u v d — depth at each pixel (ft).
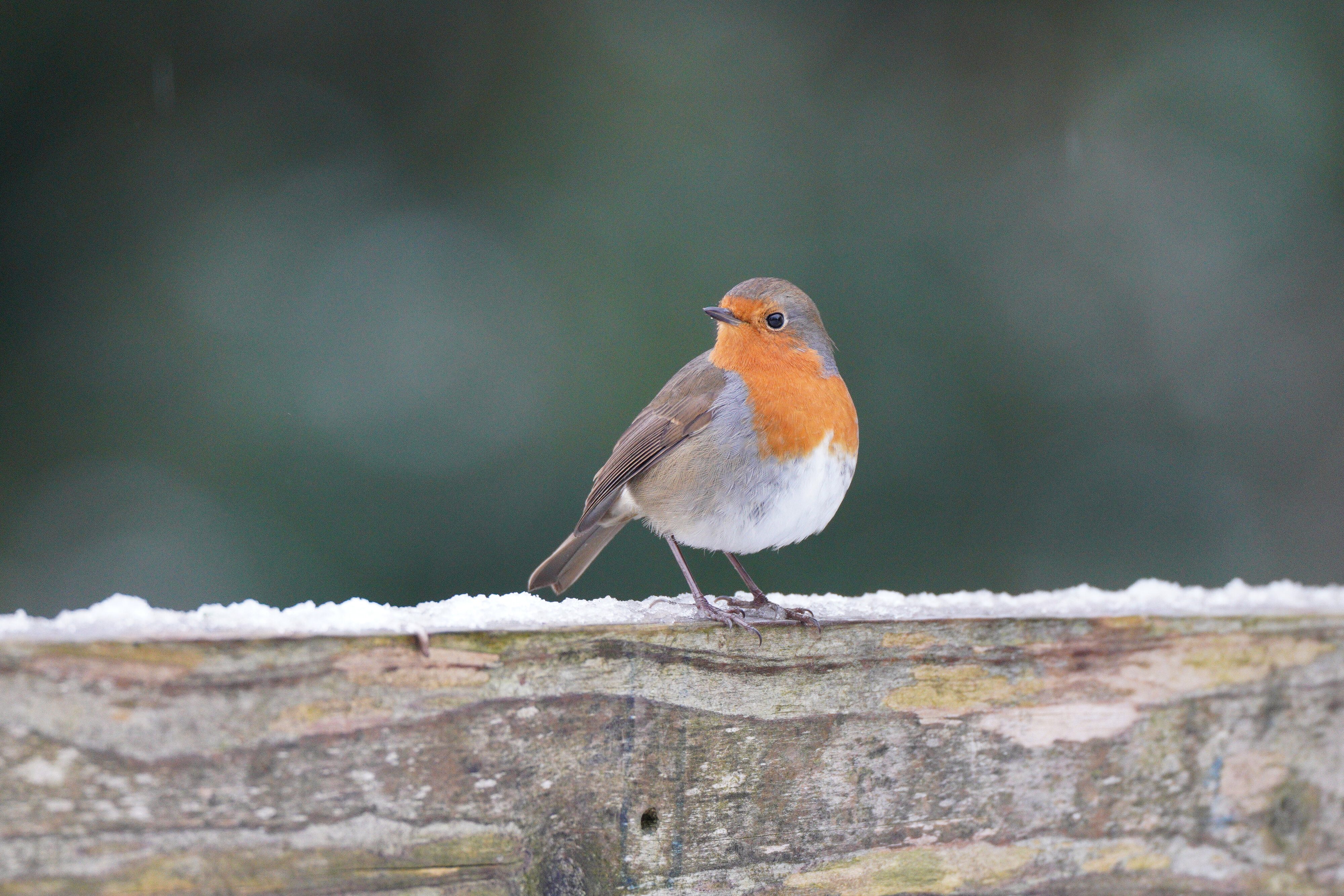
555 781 15.51
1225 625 15.62
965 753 15.60
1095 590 15.81
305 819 15.44
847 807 15.58
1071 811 15.61
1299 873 15.62
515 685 15.49
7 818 15.39
